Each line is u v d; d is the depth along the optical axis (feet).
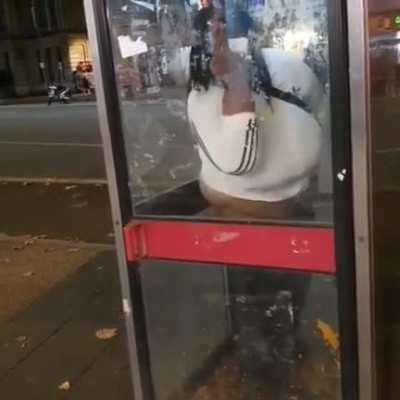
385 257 6.71
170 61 7.32
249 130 6.92
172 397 8.33
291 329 7.79
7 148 37.93
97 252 16.03
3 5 120.47
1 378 10.21
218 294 8.11
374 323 6.46
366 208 6.02
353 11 5.63
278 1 6.56
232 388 8.25
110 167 7.36
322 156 6.55
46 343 11.24
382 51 6.05
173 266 7.81
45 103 80.59
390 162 6.55
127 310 7.74
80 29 123.03
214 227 7.07
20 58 122.01
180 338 8.18
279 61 6.68
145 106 7.37
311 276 7.39
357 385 6.56
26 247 17.08
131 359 7.99
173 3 7.14
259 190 6.99
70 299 13.04
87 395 9.52
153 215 7.45
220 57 7.01
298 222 6.63
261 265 6.90
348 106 5.86
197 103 7.24
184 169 7.52
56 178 26.86
